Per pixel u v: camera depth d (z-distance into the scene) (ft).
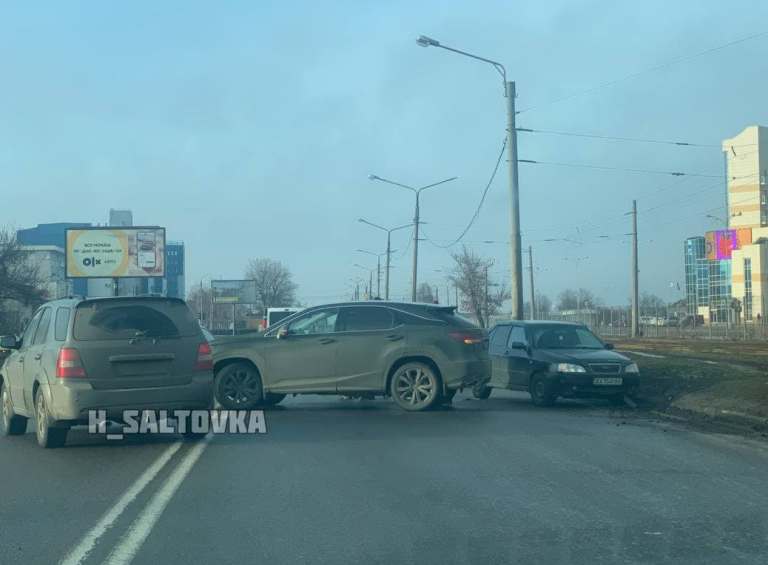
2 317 149.59
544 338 52.70
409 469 29.09
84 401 32.63
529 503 24.23
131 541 20.65
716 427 39.42
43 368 34.12
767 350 96.94
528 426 39.52
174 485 26.81
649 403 49.78
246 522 22.33
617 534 21.04
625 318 250.16
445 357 44.91
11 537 21.09
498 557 19.25
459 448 33.22
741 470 28.96
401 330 45.27
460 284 173.58
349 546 20.15
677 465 29.81
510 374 52.70
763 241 230.89
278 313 123.85
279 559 19.20
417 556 19.35
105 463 30.91
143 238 156.46
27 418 39.22
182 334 34.68
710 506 23.88
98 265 155.84
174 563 18.94
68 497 25.39
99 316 33.63
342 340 45.32
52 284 203.62
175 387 34.06
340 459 30.94
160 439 36.63
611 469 29.07
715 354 84.02
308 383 45.24
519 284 73.36
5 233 157.58
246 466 29.78
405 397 45.14
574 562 18.88
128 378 33.47
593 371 48.21
